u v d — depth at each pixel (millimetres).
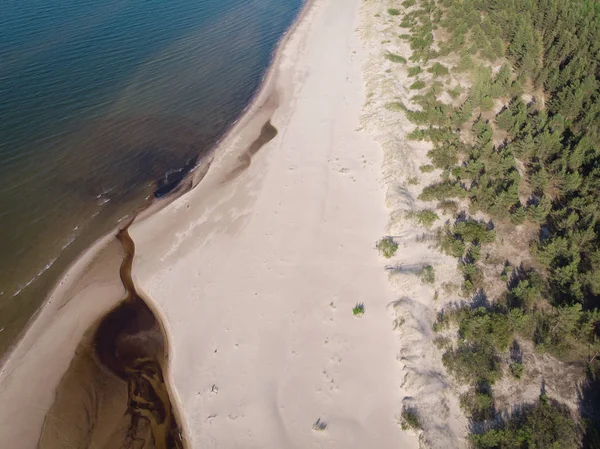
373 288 36500
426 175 45812
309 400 30312
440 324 32719
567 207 39812
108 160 51062
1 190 46375
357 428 28828
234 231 42312
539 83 55781
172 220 44188
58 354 34438
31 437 29844
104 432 30078
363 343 33062
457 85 58125
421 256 37781
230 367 32406
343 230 41469
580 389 28844
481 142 46875
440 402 28734
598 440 26000
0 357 34438
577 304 30219
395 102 55781
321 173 47844
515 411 28109
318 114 57375
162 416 30703
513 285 34812
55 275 39938
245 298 36562
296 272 38156
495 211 40125
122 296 38188
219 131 56125
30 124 55094
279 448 28328
